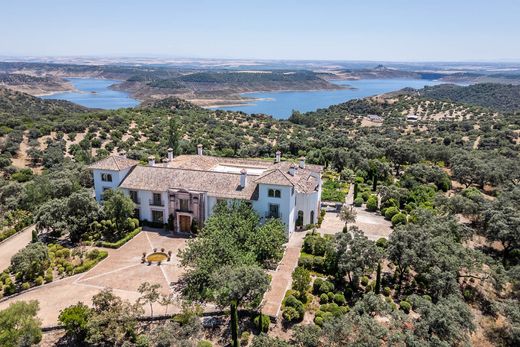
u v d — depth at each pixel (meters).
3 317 33.94
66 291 44.97
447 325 34.16
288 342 35.69
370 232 62.53
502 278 45.97
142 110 174.12
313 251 53.34
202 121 163.25
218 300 37.19
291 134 154.88
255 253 46.97
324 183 89.06
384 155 113.12
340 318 35.09
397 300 45.03
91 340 34.09
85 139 120.19
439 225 53.47
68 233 60.31
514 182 91.00
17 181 86.56
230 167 71.12
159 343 33.81
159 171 63.94
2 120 137.12
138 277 47.91
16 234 62.53
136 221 61.28
